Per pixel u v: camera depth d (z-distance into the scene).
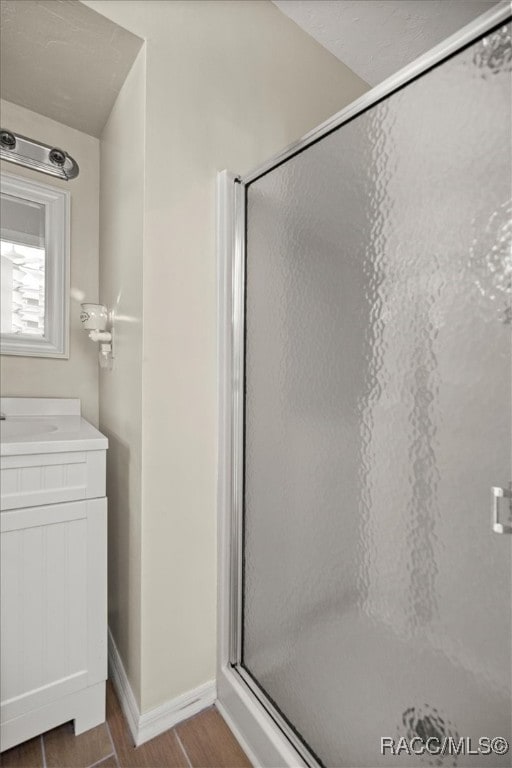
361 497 0.91
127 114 1.27
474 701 0.72
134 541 1.18
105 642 1.15
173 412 1.18
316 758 1.00
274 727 1.07
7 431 1.33
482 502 0.70
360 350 0.91
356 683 0.92
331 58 1.68
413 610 0.81
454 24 1.54
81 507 1.10
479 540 0.71
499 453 0.68
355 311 0.92
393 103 0.83
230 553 1.27
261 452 1.20
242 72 1.35
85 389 1.67
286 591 1.11
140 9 1.13
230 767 1.08
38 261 1.55
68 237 1.60
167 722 1.17
